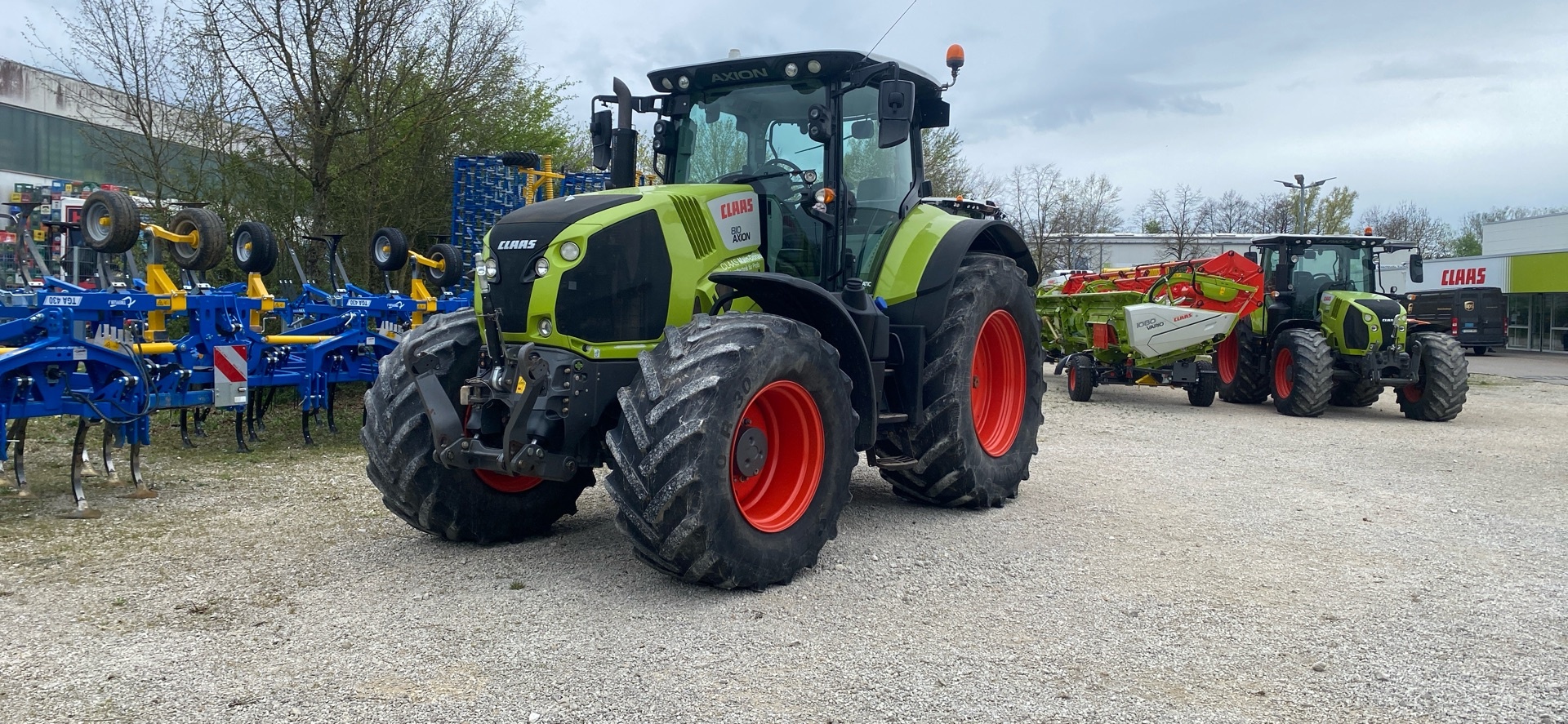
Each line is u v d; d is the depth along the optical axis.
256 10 10.94
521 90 14.48
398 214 12.99
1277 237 12.38
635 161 5.65
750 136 5.29
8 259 9.88
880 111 4.82
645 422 3.89
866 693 3.12
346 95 11.62
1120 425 10.28
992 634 3.67
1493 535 5.34
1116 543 5.04
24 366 5.47
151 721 2.87
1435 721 2.97
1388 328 11.41
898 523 5.43
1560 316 32.66
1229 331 11.88
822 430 4.41
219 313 6.88
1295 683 3.24
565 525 5.34
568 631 3.66
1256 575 4.47
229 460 7.19
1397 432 10.17
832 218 5.01
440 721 2.89
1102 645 3.57
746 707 3.01
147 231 7.20
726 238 4.78
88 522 5.25
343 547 4.81
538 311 4.15
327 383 8.00
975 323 5.53
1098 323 12.47
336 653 3.41
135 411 5.96
